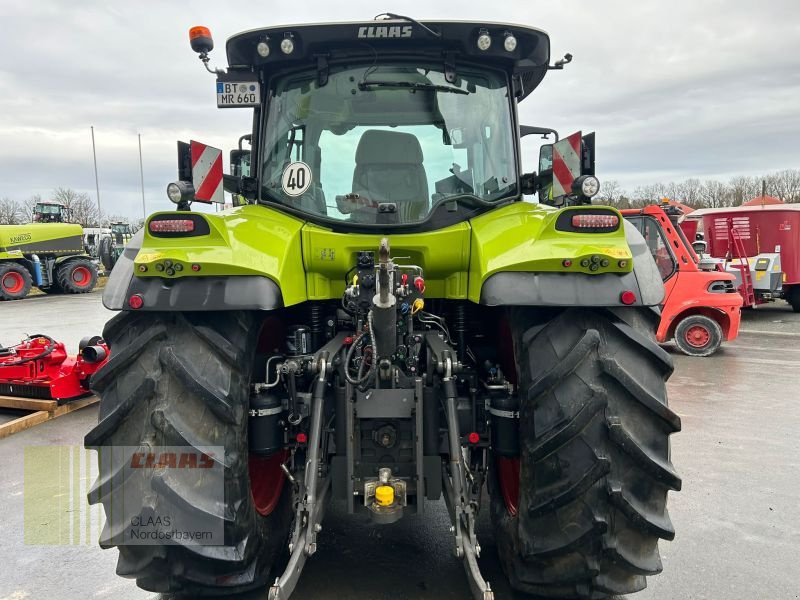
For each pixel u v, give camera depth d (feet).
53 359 17.54
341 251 7.85
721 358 25.59
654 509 6.39
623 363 6.34
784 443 14.48
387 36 8.46
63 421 16.42
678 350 27.25
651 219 26.45
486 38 8.49
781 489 11.65
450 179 8.72
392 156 8.67
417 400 7.15
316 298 8.08
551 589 6.88
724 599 7.96
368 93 8.76
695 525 10.12
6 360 17.44
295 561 6.34
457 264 7.89
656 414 6.27
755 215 39.37
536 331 6.59
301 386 8.14
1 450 14.08
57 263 59.62
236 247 6.73
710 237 41.52
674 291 25.98
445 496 7.34
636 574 6.61
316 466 6.84
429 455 7.49
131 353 6.48
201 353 6.57
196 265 6.45
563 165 8.52
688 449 14.05
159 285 6.55
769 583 8.34
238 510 6.56
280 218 8.18
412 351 7.47
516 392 7.63
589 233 6.64
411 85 8.73
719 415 16.98
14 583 8.38
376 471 7.41
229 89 9.08
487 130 8.99
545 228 6.70
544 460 6.35
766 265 37.55
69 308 46.34
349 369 7.47
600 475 6.13
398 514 6.89
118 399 6.47
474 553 6.38
